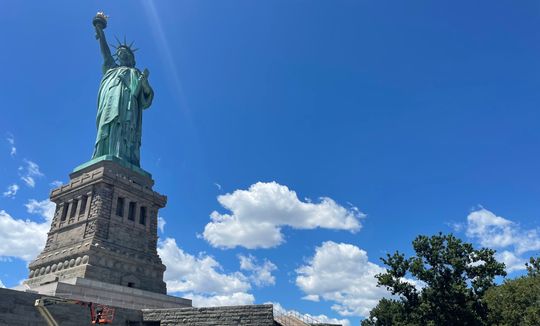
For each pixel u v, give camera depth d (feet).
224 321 142.20
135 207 246.27
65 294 161.27
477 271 156.46
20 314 124.88
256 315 139.54
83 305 140.77
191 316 147.33
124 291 186.91
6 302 123.03
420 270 156.46
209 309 145.69
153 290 229.25
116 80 281.54
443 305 151.74
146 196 252.42
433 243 160.66
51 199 248.93
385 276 162.30
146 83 288.30
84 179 237.25
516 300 173.58
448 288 153.28
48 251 230.89
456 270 155.63
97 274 203.82
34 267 226.58
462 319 149.18
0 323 119.85
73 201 240.32
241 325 139.74
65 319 134.82
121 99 273.54
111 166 244.42
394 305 169.37
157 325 152.05
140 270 228.02
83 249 208.33
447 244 160.45
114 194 234.17
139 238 239.50
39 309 129.49
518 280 189.26
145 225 247.50
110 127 264.31
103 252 211.61
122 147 262.88
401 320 161.99
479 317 149.79
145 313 153.79
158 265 239.09
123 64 305.53
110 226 224.94
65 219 237.66
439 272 157.89
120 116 268.21
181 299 206.39
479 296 156.25
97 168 245.45
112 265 214.48
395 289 162.71
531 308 161.89
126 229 233.55
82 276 199.11
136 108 281.33
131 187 244.22
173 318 149.38
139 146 278.67
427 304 152.87
